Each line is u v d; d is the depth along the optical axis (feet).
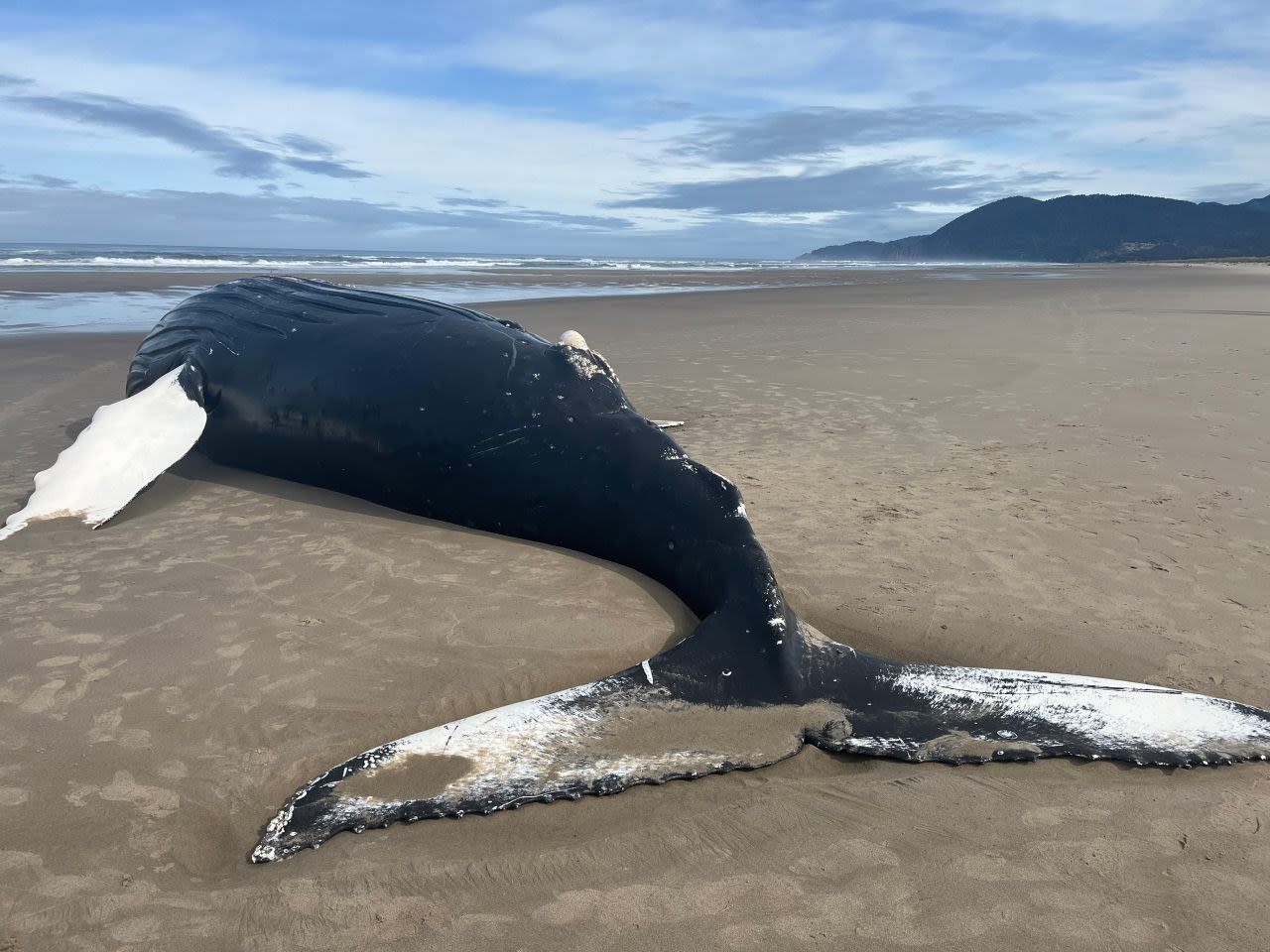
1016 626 14.80
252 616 14.34
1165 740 11.19
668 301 75.61
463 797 10.08
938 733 11.40
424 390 18.48
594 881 8.81
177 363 22.24
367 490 19.72
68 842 9.41
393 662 13.08
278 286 23.53
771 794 10.30
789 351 45.44
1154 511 20.39
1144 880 8.81
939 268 258.78
